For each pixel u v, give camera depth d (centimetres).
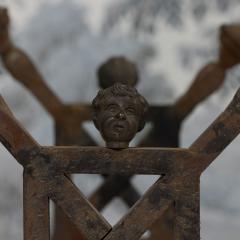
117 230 135
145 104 139
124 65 231
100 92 137
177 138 261
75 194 136
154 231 251
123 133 134
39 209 136
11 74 255
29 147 135
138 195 263
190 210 135
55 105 262
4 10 243
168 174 135
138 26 398
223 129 134
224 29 236
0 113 135
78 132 264
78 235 257
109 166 135
